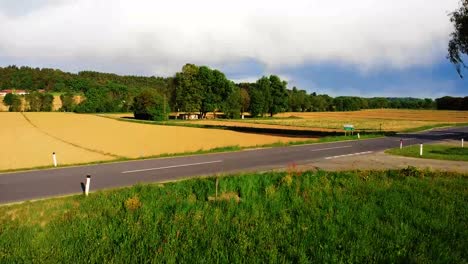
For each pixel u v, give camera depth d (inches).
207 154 1005.2
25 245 361.1
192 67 4458.7
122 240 376.5
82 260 329.4
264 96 4864.7
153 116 3823.8
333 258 318.7
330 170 729.0
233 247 350.3
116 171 724.7
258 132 2278.5
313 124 3346.5
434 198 510.6
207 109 4458.7
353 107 7632.9
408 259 319.0
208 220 423.8
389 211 453.7
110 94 6427.2
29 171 731.4
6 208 451.2
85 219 425.1
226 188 550.3
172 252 339.9
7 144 1574.8
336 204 484.7
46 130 2432.3
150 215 439.2
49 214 441.1
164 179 640.4
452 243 351.6
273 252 336.5
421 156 929.5
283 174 646.5
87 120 3592.5
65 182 614.9
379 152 1034.7
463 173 678.5
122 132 2285.9
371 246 347.3
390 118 4724.4
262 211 456.4
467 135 1695.4
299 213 453.7
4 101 5999.0
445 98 7628.0
